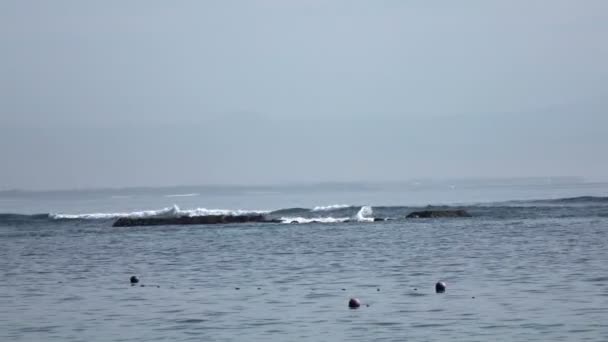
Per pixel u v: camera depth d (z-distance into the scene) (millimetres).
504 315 53250
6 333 51688
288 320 53531
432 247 97625
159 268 84062
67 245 112562
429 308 56500
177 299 63188
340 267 81062
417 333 48688
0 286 73250
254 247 103250
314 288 67250
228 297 63594
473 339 46844
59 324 54156
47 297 65938
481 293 62312
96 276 79000
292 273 77375
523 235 109625
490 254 88375
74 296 66188
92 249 106062
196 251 100062
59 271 83750
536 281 67562
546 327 49375
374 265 82000
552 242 99125
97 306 60844
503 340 46406
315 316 54656
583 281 66688
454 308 56219
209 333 50125
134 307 59938
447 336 47719
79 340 49312
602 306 55406
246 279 73875
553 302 57312
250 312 56656
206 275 77500
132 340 48812
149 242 113688
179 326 52500
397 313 55000
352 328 50562
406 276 73188
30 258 96938
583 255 84625
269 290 66750
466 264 80500
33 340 49562
